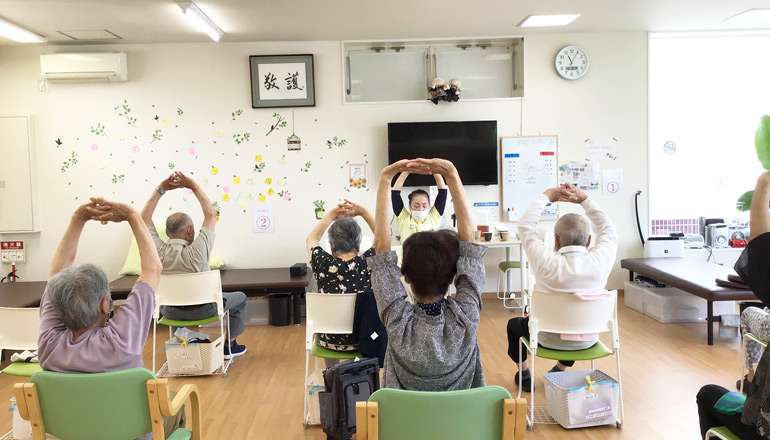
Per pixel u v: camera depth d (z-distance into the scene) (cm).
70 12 489
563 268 312
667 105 658
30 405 190
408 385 178
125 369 199
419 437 168
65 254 221
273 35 589
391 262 181
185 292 401
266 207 625
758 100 661
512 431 167
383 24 557
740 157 666
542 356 321
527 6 514
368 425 165
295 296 564
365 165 627
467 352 176
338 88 621
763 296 182
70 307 193
